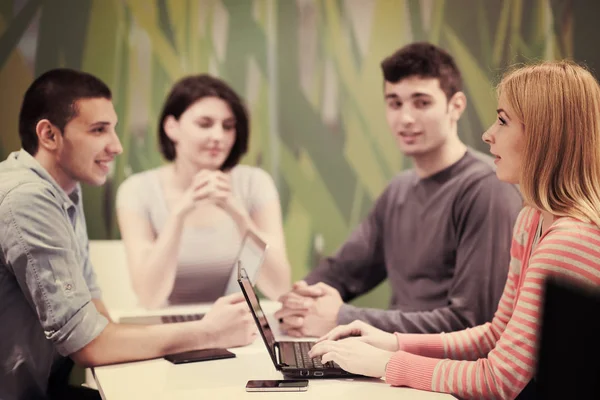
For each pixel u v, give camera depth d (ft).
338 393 4.63
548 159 4.77
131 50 9.47
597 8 9.78
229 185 9.62
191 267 9.48
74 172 6.89
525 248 5.17
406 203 9.20
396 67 9.53
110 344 5.63
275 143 9.71
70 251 5.78
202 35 9.59
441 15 9.67
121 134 9.45
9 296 5.80
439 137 9.29
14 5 9.29
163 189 9.50
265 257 9.59
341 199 9.71
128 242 9.36
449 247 8.61
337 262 9.61
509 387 4.47
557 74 4.85
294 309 7.16
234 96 9.64
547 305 2.31
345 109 9.71
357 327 5.62
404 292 9.14
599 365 2.13
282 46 9.69
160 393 4.68
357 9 9.70
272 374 5.19
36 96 6.71
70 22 9.38
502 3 9.72
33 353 5.90
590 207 4.64
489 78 9.66
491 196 8.27
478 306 7.73
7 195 5.68
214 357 5.69
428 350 5.40
